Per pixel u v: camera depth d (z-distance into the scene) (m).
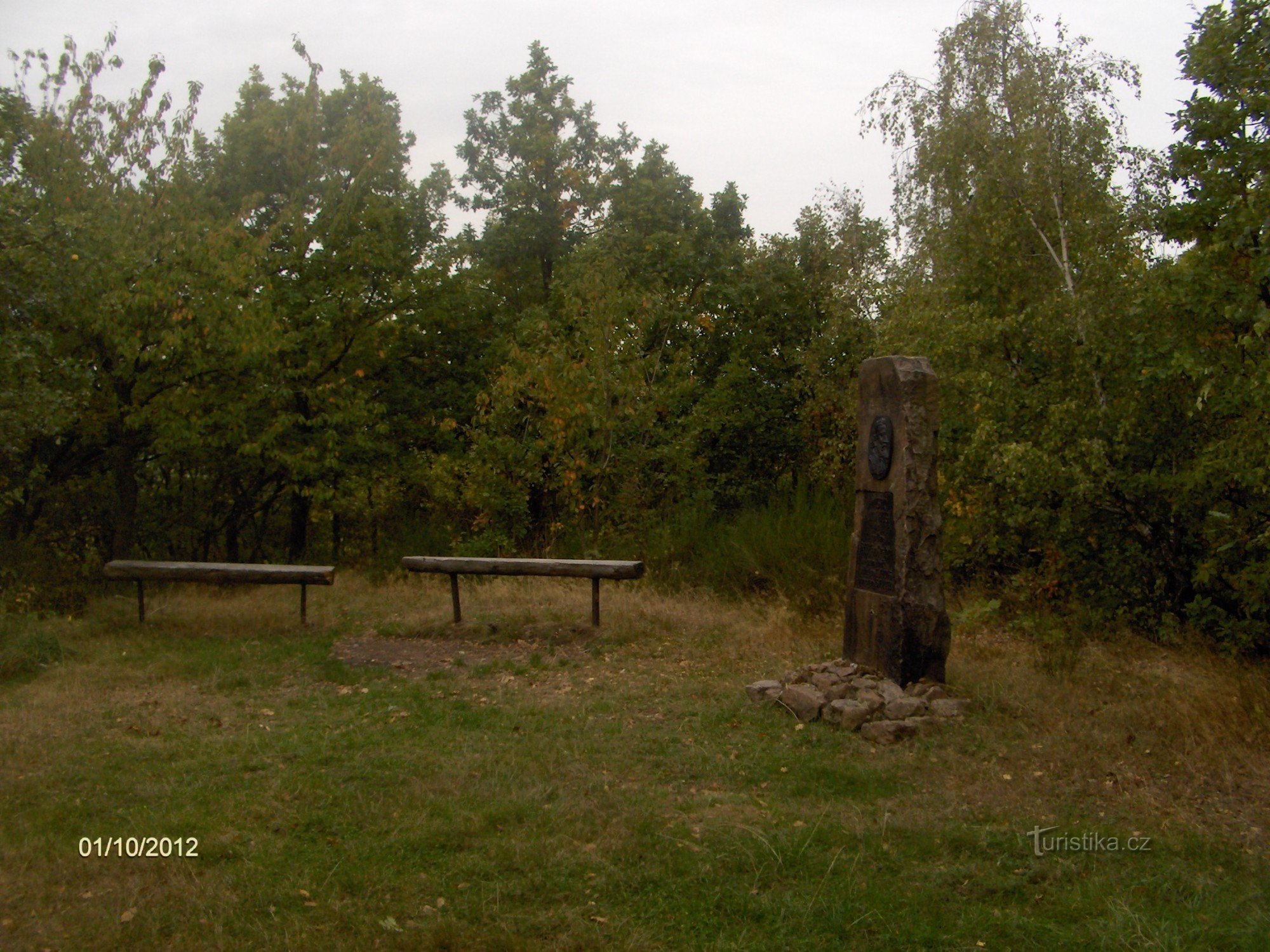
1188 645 8.62
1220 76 7.45
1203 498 8.63
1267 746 5.66
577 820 4.75
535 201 18.95
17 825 4.70
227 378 14.15
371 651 9.01
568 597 11.11
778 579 10.91
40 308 10.38
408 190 18.12
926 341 10.77
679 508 14.29
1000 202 11.45
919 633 6.82
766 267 19.27
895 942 3.68
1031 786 5.25
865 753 5.84
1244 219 7.12
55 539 14.78
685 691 7.23
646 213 18.75
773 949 3.62
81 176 13.23
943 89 12.62
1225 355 7.70
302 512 17.31
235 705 7.07
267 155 16.72
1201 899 3.98
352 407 14.88
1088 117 11.45
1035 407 9.52
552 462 14.68
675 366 15.36
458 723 6.51
